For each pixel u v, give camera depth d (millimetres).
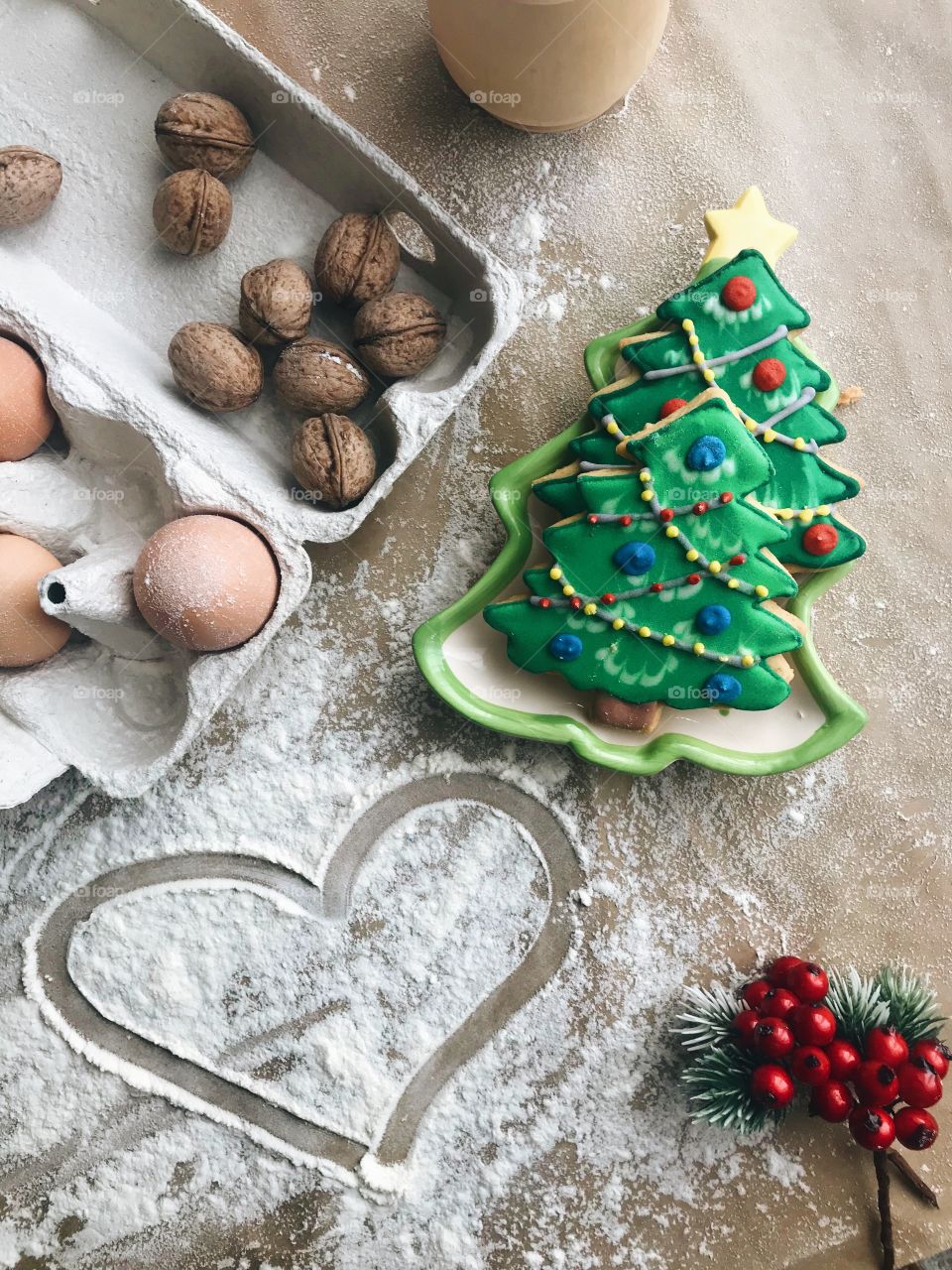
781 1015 391
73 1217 417
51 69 400
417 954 424
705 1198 424
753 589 379
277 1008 422
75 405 372
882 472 445
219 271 407
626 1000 427
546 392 433
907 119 452
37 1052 420
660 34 395
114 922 421
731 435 370
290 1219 419
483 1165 420
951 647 444
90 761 392
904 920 438
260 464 401
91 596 363
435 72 432
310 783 425
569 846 430
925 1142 381
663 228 439
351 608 429
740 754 408
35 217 396
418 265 410
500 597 408
